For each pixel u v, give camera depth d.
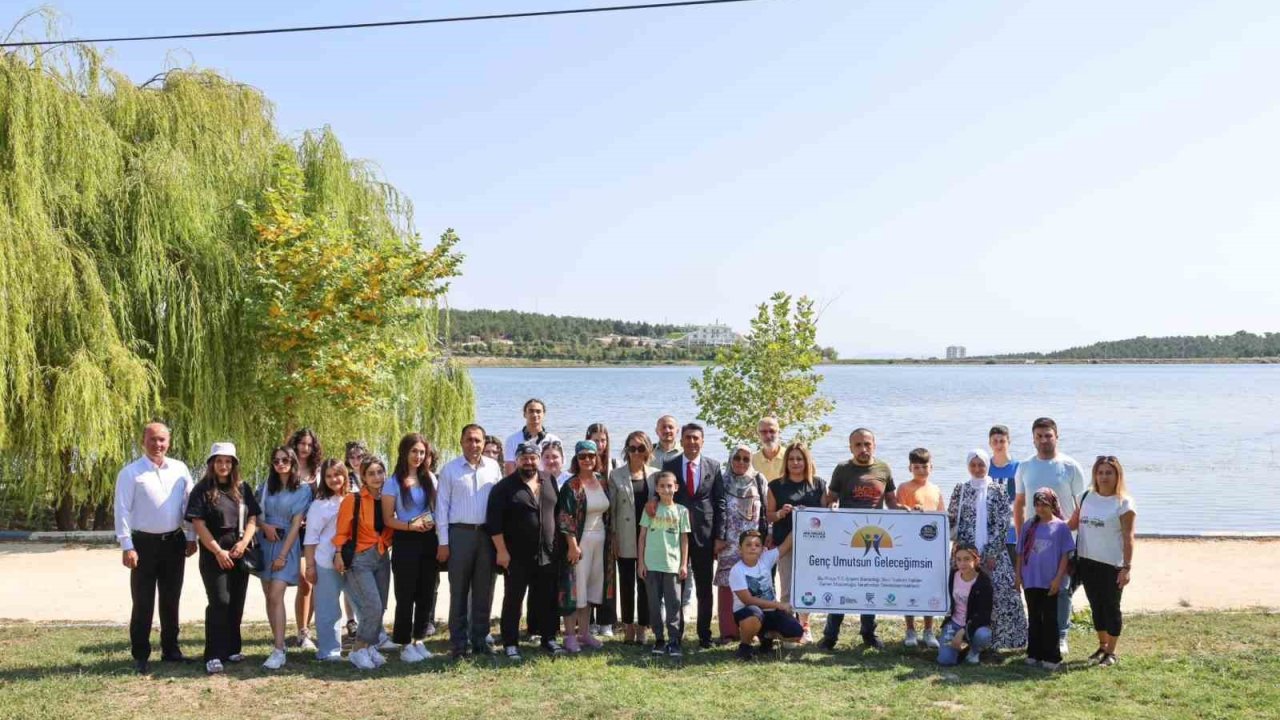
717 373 17.14
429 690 8.35
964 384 142.62
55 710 7.79
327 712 7.82
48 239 14.80
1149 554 15.08
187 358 16.61
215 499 9.01
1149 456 37.78
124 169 16.52
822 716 7.64
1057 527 9.20
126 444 16.17
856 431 10.48
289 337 16.52
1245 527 20.61
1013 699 8.09
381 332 17.94
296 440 10.12
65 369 15.00
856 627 11.02
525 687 8.41
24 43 12.55
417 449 9.59
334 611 9.39
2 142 14.77
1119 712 7.73
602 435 10.98
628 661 9.32
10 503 17.75
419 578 9.77
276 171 17.48
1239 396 98.31
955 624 9.39
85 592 12.66
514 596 9.45
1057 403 82.19
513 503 9.45
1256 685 8.38
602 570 10.03
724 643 10.12
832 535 10.00
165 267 16.33
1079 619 10.98
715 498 10.10
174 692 8.29
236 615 9.20
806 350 17.00
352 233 18.09
